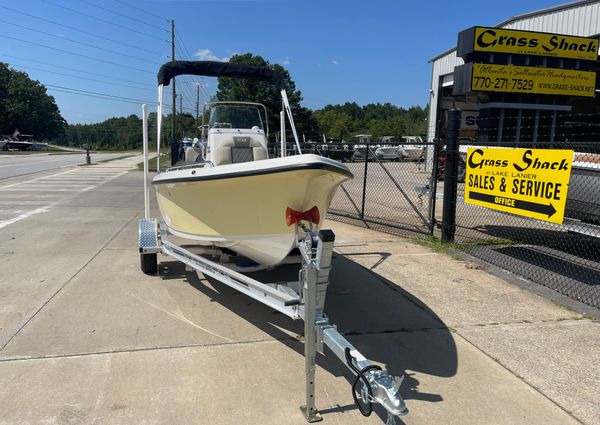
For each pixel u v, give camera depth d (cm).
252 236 409
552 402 304
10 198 1249
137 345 372
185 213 460
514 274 570
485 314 449
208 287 513
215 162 511
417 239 760
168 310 446
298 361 354
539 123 1972
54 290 495
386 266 607
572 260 630
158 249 533
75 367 335
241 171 365
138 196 1324
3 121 9294
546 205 557
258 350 370
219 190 398
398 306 469
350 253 674
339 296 497
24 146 6938
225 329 407
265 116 604
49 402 293
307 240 290
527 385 324
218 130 539
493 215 994
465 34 1792
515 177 603
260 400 301
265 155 528
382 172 2038
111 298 475
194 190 422
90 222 893
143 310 445
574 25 1792
